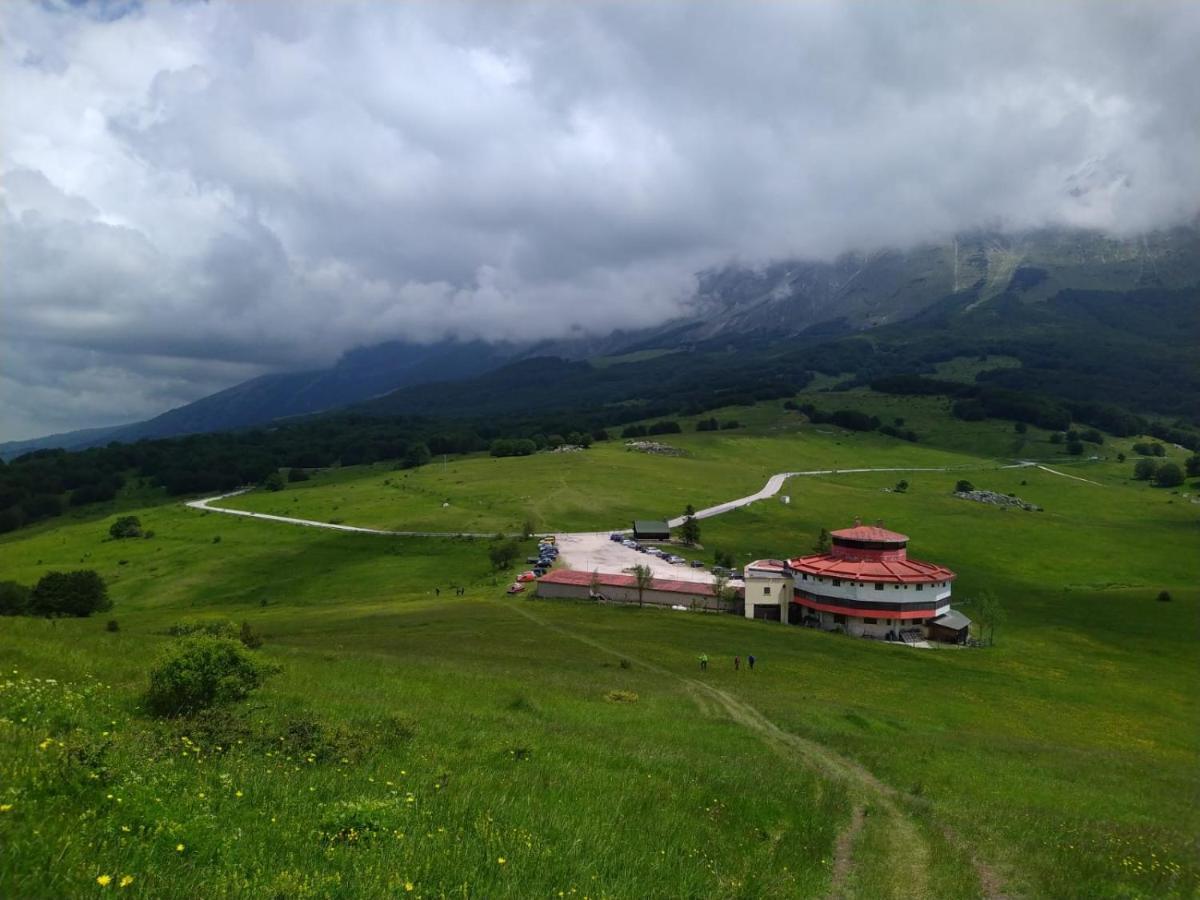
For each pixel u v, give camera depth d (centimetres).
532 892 1226
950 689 7444
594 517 19750
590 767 2419
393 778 1892
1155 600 14012
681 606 11831
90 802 1280
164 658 2547
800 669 7406
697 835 1856
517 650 7131
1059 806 3247
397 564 15175
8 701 1927
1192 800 3847
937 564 17675
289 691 3194
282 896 1027
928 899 1780
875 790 2923
